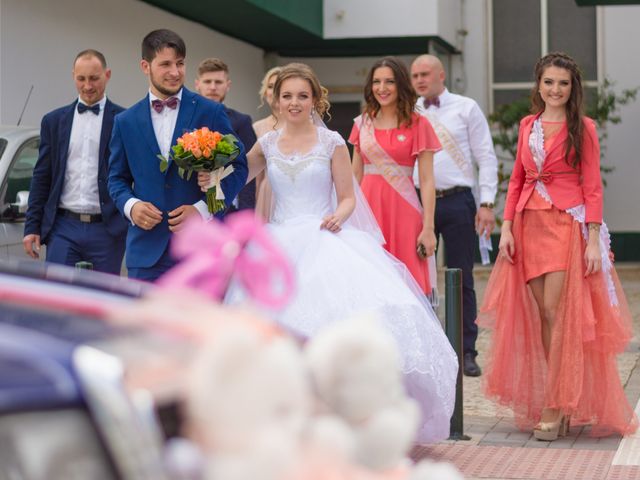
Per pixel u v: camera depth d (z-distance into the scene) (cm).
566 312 847
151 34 816
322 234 784
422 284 943
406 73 931
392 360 270
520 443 839
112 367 212
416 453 795
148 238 802
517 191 884
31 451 202
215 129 820
